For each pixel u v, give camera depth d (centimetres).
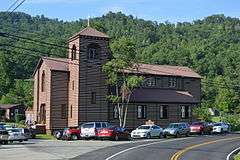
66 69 6069
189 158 2848
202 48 16512
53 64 6081
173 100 6719
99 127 4912
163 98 6650
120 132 4806
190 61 15838
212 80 13100
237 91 10344
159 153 3144
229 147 3800
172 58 15412
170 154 3084
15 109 9931
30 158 2736
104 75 6019
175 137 5372
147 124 5694
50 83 5941
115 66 5944
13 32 8150
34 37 8781
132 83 5959
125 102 6219
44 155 2948
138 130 5194
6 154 3022
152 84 6769
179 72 7125
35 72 6631
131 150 3369
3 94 11869
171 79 6956
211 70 15450
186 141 4478
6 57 12144
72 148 3575
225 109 9406
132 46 6025
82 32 5928
